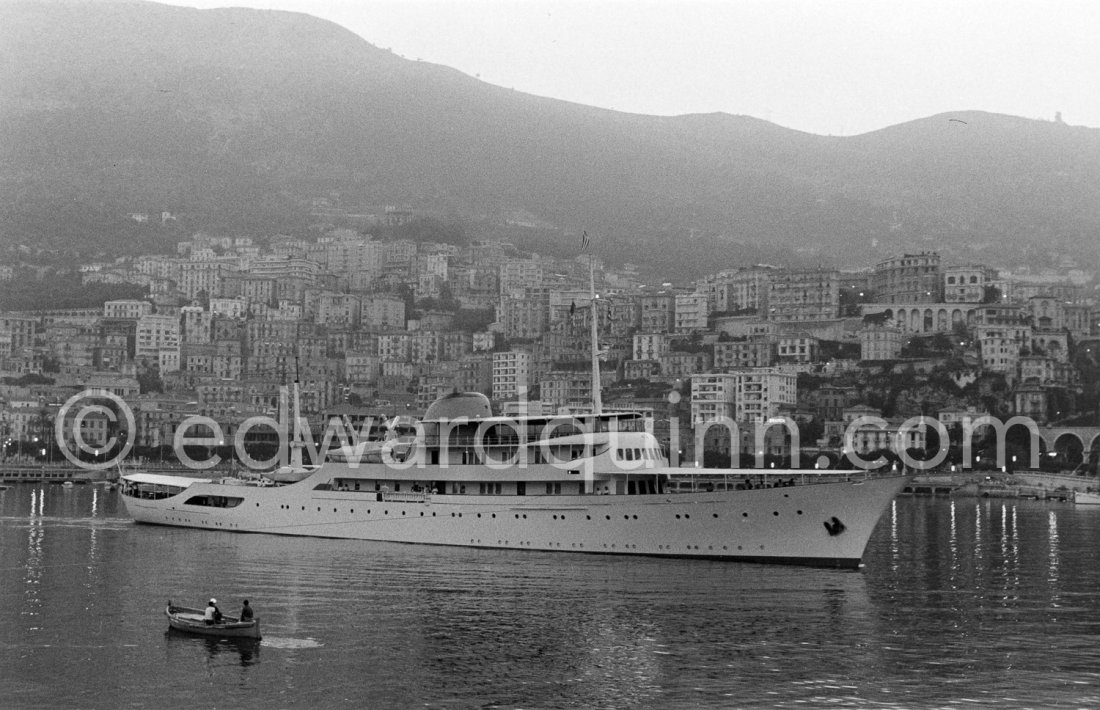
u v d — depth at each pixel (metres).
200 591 83.56
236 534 116.50
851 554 89.56
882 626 73.25
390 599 80.00
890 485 88.38
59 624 72.56
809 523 90.06
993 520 187.00
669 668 62.47
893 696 57.78
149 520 128.38
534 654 65.31
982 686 59.62
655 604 78.12
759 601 79.19
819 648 67.06
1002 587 92.88
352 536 109.25
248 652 65.50
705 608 77.00
